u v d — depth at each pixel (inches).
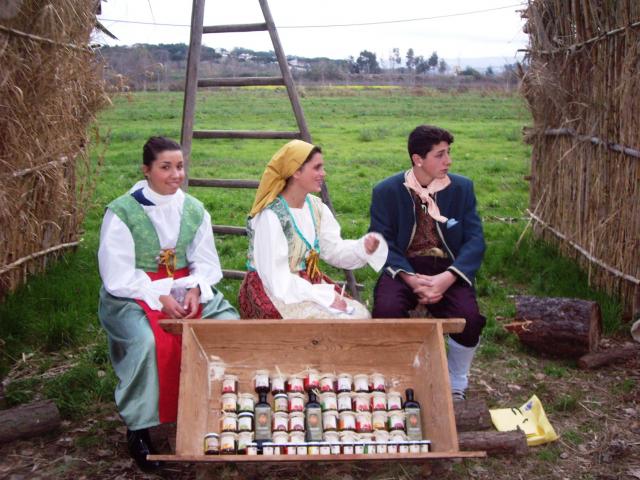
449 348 156.7
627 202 209.3
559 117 270.7
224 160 577.9
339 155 624.4
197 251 153.0
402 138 778.8
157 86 1825.8
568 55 247.4
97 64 231.1
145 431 133.9
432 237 161.3
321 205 159.8
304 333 136.9
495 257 263.6
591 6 224.5
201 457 112.7
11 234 206.7
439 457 115.0
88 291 218.2
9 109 179.6
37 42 191.8
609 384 171.6
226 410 130.0
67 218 256.4
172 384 132.4
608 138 221.9
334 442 123.1
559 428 152.1
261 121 981.2
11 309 199.3
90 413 156.1
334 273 253.8
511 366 182.5
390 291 155.9
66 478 133.0
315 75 2470.5
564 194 261.1
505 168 529.0
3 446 142.6
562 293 227.1
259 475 132.1
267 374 136.2
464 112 1197.7
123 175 475.8
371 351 138.9
